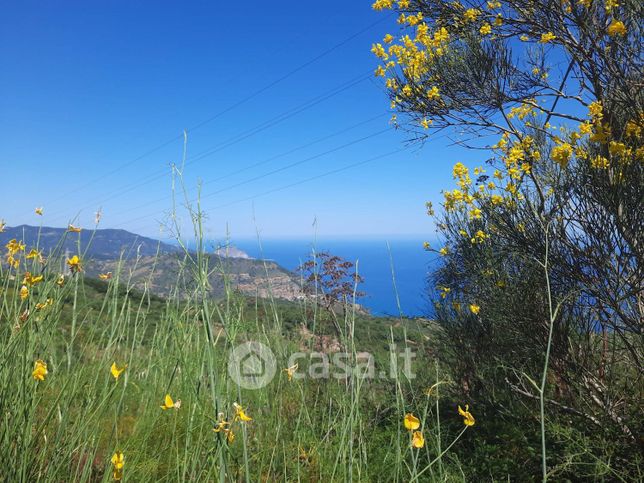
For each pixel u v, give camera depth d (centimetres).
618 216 266
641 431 283
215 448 150
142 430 190
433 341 452
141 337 226
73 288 163
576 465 271
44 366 137
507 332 365
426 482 235
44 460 147
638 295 280
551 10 367
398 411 158
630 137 284
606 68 306
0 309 150
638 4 293
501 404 369
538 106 439
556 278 314
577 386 334
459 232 430
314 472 218
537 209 328
